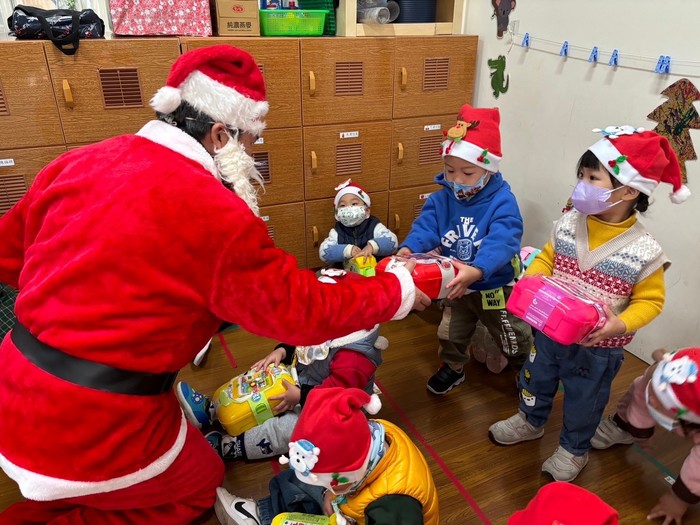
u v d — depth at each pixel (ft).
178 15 6.05
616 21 5.45
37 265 3.18
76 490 3.17
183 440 3.61
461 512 4.29
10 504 4.35
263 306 3.11
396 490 3.30
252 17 6.35
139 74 5.95
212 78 3.20
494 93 7.24
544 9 6.21
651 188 3.89
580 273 4.23
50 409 3.05
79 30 5.64
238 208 3.03
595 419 4.37
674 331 5.64
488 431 5.15
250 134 3.52
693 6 4.76
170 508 3.86
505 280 5.29
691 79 4.90
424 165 7.72
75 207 3.14
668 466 4.73
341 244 7.18
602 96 5.74
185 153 3.22
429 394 5.66
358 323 3.47
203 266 3.01
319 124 6.88
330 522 3.53
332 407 3.19
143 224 2.93
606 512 2.51
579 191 4.01
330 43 6.54
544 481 4.59
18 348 3.21
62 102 5.77
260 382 4.86
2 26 6.54
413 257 4.58
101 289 2.98
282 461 3.34
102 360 3.04
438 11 7.60
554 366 4.49
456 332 5.55
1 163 5.76
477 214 5.22
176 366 3.39
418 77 7.16
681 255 5.38
